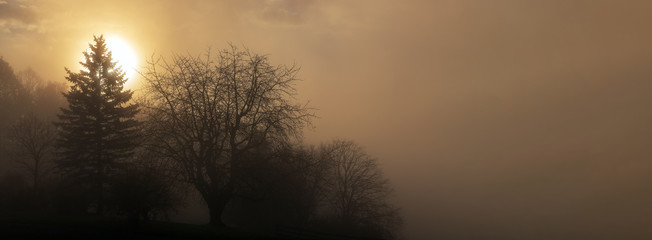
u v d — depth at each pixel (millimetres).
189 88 25625
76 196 33656
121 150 43719
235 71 25891
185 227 21609
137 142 25891
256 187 25828
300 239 21812
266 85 25969
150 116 25641
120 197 21375
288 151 26016
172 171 24672
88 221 22906
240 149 25656
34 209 35375
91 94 46625
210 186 25844
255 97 25672
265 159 25406
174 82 25531
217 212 25203
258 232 22984
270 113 25547
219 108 25375
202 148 25203
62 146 45781
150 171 22609
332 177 51938
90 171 43875
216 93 25328
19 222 21984
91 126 46344
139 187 21609
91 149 45719
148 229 19641
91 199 36250
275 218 37375
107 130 45469
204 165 25234
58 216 27438
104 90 47344
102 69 48188
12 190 36594
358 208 56094
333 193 54781
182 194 26953
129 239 17250
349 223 48594
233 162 25078
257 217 37469
